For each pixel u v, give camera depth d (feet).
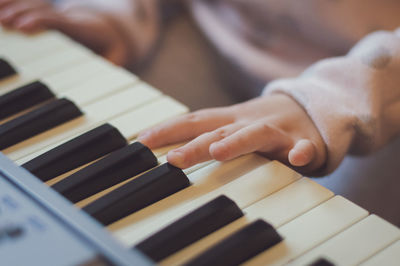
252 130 2.29
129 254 1.84
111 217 2.04
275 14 3.94
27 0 3.39
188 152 2.20
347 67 2.62
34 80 2.67
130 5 3.70
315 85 2.58
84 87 2.61
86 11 3.59
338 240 1.98
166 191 2.11
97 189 2.12
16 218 1.91
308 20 3.80
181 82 3.89
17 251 1.83
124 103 2.51
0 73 2.68
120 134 2.29
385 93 2.58
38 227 1.89
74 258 1.82
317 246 1.97
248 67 3.90
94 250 1.84
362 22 3.64
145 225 2.03
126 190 2.07
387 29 3.59
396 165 3.21
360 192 3.06
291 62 3.90
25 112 2.50
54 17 3.28
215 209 2.01
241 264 1.93
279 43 4.02
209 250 1.92
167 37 4.40
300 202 2.08
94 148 2.24
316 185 2.13
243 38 4.16
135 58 3.78
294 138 2.43
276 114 2.50
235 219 2.03
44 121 2.38
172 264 1.92
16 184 2.06
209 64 4.09
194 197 2.10
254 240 1.94
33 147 2.32
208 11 4.31
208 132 2.40
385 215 2.92
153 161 2.20
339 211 2.05
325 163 2.44
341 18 3.67
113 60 3.62
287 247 1.96
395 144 3.35
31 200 1.99
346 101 2.54
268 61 3.88
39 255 1.82
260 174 2.18
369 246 1.96
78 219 1.92
